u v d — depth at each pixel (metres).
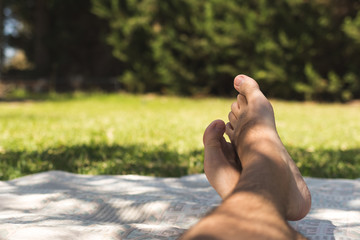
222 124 1.42
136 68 13.71
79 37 16.58
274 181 0.90
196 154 3.61
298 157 3.57
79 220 1.52
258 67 12.48
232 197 0.79
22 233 1.24
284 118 7.51
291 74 12.33
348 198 2.04
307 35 11.91
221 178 1.32
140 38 13.46
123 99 12.24
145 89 14.22
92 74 16.88
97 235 1.29
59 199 1.88
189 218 1.63
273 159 1.01
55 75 16.41
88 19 16.59
